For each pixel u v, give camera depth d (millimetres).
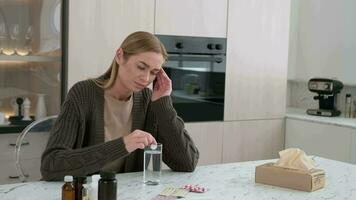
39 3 3100
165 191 1600
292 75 4387
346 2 3855
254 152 3992
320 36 4094
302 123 3932
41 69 3146
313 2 4137
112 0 3186
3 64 3127
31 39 3146
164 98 1955
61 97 3062
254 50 3873
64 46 3039
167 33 3428
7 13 3082
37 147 2211
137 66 1760
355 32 3797
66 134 1772
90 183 1450
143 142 1658
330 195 1662
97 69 3172
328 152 3672
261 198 1587
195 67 3586
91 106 1874
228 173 1926
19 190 1576
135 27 3291
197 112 3648
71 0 3041
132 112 1984
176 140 1931
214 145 3771
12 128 2906
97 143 1877
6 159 2957
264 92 3979
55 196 1517
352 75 3842
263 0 3873
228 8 3693
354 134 3438
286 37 4039
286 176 1725
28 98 3170
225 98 3779
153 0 3348
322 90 3914
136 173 1860
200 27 3572
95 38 3146
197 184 1732
